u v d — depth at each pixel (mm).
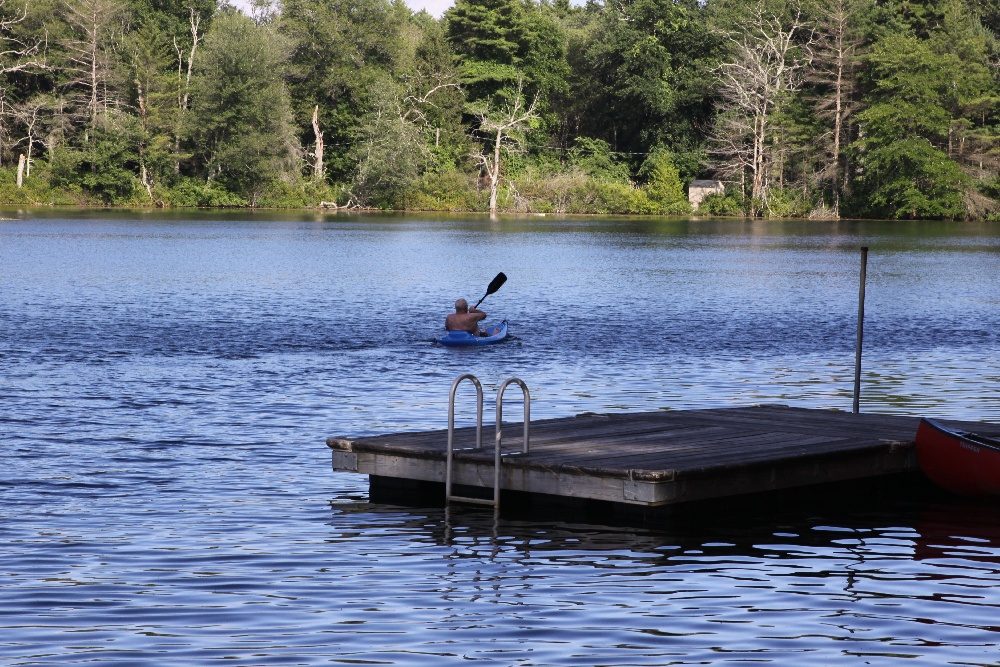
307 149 145875
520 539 13594
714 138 136375
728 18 142250
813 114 130625
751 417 18203
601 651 10031
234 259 62000
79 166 137375
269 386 24328
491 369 27312
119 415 20859
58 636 10227
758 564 12695
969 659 9922
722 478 14547
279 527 13906
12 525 13703
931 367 28312
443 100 146250
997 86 128125
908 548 13398
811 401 23438
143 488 15633
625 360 29016
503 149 144750
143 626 10492
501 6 151375
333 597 11367
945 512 15195
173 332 32875
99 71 136625
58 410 21234
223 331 33312
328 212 135750
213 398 22781
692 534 13914
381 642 10188
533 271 57438
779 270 59094
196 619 10695
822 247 78938
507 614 10930
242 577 11930
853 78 130125
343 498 15383
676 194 141125
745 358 29609
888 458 16109
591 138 156500
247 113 134875
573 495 14492
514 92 149125
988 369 28062
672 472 14023
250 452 17984
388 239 83312
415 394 23703
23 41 137125
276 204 140875
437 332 33938
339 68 143875
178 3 150750
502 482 14977
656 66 143875
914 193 123750
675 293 46906
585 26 168750
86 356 28094
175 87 139000
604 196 141625
